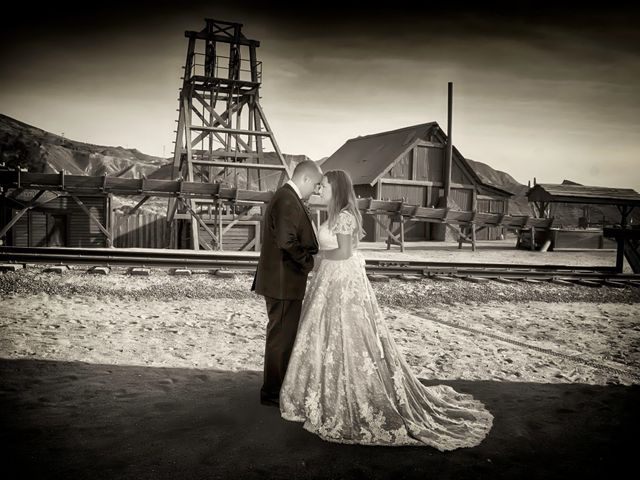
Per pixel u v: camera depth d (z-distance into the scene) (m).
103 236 18.91
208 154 23.55
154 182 16.02
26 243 17.77
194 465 2.89
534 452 3.24
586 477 2.92
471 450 3.23
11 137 73.06
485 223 22.28
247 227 18.33
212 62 23.22
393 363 3.51
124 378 4.40
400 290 9.24
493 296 9.47
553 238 23.83
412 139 30.80
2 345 5.23
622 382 4.88
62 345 5.35
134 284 8.50
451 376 4.89
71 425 3.38
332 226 3.63
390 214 20.30
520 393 4.43
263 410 3.74
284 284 3.61
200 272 9.54
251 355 5.32
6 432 3.23
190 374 4.59
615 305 9.63
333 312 3.53
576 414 3.94
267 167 22.38
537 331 7.18
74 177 15.41
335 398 3.43
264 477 2.79
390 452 3.16
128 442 3.15
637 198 28.47
